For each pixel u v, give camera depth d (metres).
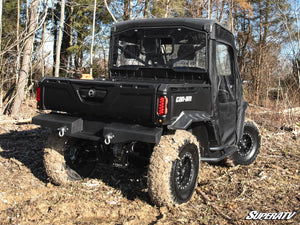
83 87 3.82
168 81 4.45
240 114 5.12
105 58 16.48
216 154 4.68
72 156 4.47
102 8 15.60
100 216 3.56
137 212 3.65
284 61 11.17
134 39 4.63
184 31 4.29
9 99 9.43
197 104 3.94
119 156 3.81
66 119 3.99
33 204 3.71
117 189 4.32
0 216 3.43
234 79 4.98
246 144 5.76
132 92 3.47
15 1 13.90
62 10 8.95
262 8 19.75
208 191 4.41
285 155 6.43
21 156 5.56
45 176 4.69
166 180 3.57
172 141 3.68
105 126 3.65
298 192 4.47
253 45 21.86
